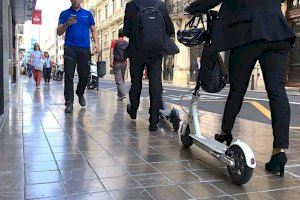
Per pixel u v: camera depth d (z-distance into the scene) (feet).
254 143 14.76
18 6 57.16
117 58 30.81
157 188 9.32
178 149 13.33
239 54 11.00
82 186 9.29
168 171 10.71
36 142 13.83
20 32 117.08
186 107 27.89
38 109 23.36
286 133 10.58
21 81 73.05
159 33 15.76
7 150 12.56
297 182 10.01
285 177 10.43
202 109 29.14
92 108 24.76
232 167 9.82
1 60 19.72
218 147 10.96
